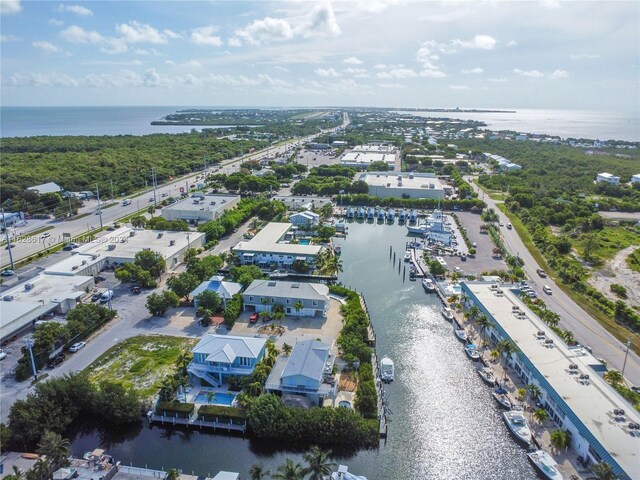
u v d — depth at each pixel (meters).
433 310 125.38
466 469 72.56
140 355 99.62
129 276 134.38
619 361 99.44
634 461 63.97
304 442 76.81
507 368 97.25
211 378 89.50
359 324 108.69
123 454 75.50
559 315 120.25
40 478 64.56
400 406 86.62
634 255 165.88
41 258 155.75
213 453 76.00
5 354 98.25
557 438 73.19
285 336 107.00
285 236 181.12
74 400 81.00
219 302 118.19
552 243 174.38
